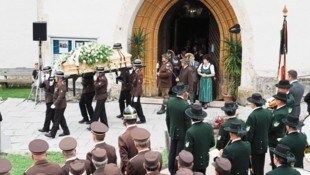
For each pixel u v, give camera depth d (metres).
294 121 8.56
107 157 7.57
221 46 16.97
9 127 13.95
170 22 19.03
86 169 7.31
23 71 20.52
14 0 20.73
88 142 12.66
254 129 9.22
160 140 12.82
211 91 16.12
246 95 16.23
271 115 9.45
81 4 17.20
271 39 16.08
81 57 13.20
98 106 13.53
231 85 16.58
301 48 16.05
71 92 16.83
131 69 14.38
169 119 10.05
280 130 9.68
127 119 8.27
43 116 15.17
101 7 17.09
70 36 17.39
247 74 16.33
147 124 14.36
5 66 21.00
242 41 16.31
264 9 16.03
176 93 10.02
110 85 17.12
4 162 6.38
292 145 8.49
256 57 16.23
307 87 15.90
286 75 14.45
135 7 16.86
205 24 19.95
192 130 8.71
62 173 7.00
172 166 10.12
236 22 16.61
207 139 8.83
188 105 9.85
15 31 20.88
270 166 10.71
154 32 17.53
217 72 17.66
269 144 9.74
